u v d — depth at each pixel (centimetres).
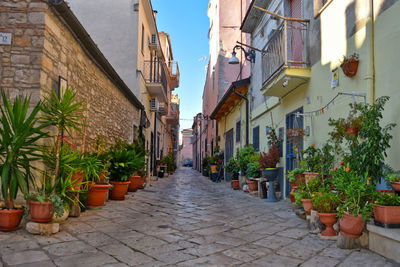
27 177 432
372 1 474
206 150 2683
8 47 496
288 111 818
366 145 387
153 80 1755
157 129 2167
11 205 412
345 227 370
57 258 325
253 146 1178
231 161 1282
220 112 1817
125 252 353
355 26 512
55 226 418
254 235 446
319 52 644
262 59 885
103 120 854
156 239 412
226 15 1825
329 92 598
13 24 501
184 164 6181
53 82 536
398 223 334
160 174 1966
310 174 573
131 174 802
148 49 1683
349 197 377
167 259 333
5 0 503
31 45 499
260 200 835
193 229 479
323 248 376
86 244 378
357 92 498
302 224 517
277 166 889
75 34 619
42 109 443
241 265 320
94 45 677
